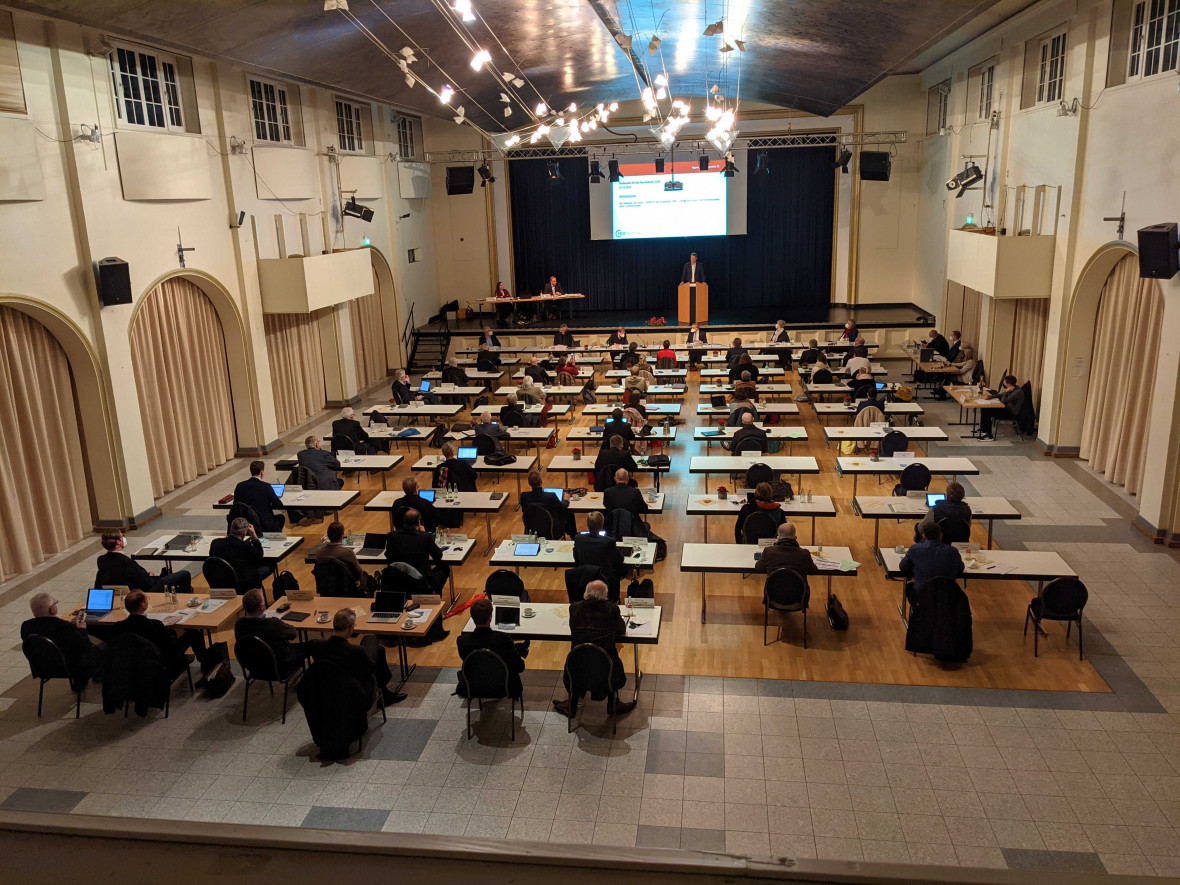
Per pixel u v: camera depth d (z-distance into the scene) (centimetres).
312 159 1867
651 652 912
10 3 1016
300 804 691
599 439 1466
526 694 842
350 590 908
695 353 2250
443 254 2769
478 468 1284
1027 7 1558
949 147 2164
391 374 2397
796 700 820
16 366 1151
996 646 909
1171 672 850
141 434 1337
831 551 946
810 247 2770
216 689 855
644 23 1589
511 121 2533
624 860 123
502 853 125
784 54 1755
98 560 912
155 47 1362
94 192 1227
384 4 1330
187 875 127
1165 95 1135
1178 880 117
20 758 764
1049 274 1519
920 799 677
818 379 1792
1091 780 696
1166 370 1127
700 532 1232
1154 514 1162
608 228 2767
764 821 656
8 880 127
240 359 1644
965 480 1413
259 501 1101
